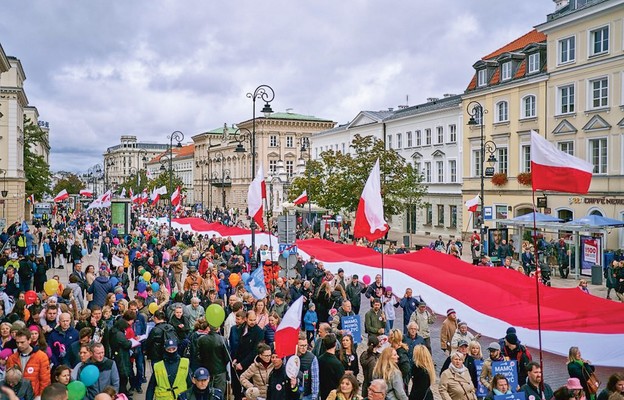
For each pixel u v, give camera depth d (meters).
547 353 16.81
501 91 47.38
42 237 41.09
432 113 58.38
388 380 9.09
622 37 36.88
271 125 103.38
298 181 65.12
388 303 17.27
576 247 31.91
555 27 41.81
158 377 9.65
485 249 39.25
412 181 49.12
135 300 14.14
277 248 31.92
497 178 46.94
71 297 14.58
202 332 11.12
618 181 37.22
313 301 17.31
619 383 9.07
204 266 23.47
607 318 15.93
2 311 13.33
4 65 51.94
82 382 8.90
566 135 41.28
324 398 9.94
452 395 9.40
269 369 10.16
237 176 113.31
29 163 82.62
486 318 17.30
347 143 75.88
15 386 8.50
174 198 41.19
